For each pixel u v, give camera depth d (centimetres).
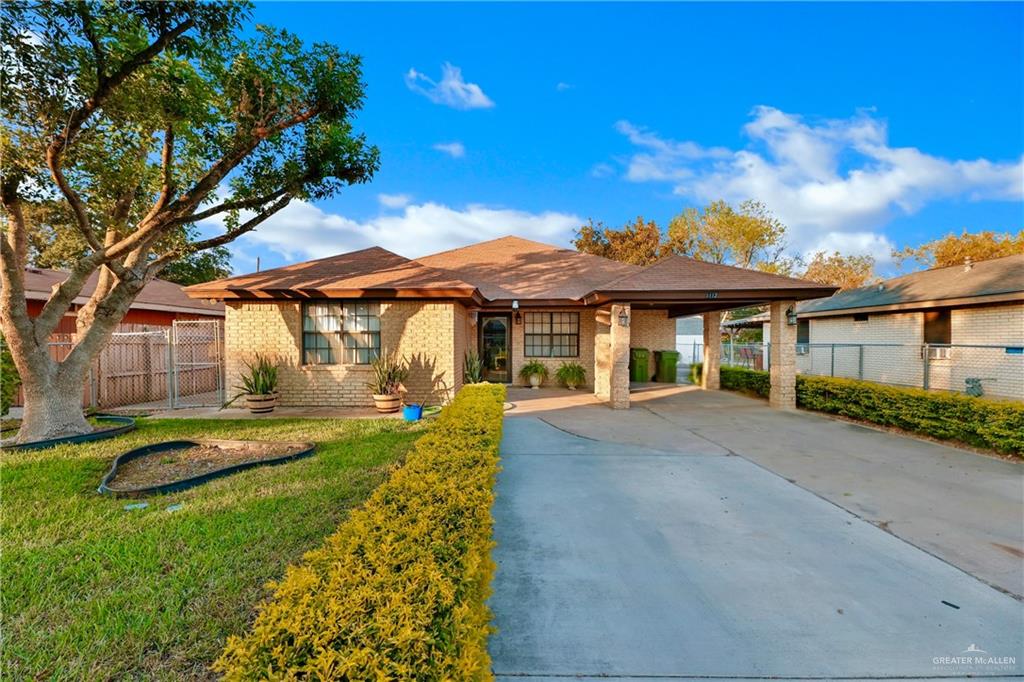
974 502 455
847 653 239
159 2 534
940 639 250
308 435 713
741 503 454
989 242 2903
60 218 859
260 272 1090
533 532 388
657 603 284
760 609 278
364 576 180
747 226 2866
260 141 680
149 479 496
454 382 1023
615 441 721
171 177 680
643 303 1077
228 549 335
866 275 3419
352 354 1040
